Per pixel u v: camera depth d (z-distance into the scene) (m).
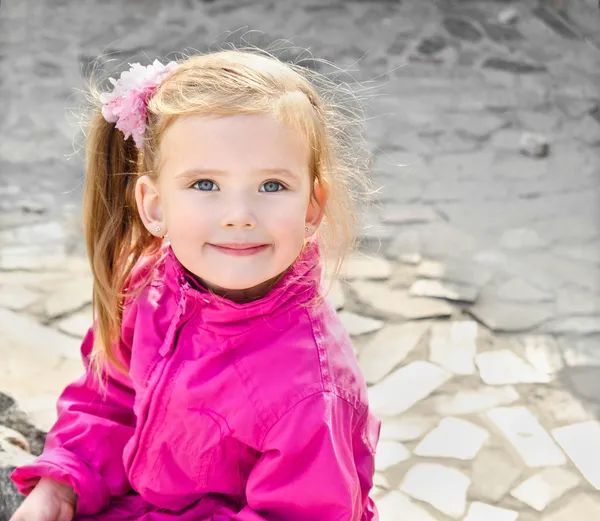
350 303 3.05
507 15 6.04
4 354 2.72
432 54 5.60
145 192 1.42
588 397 2.53
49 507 1.50
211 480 1.41
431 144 4.49
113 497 1.57
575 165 4.27
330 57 5.54
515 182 4.11
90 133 1.57
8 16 6.26
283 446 1.29
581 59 5.52
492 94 5.06
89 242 1.60
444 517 2.03
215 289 1.39
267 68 1.37
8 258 3.41
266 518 1.35
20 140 4.55
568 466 2.22
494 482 2.16
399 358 2.73
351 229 1.54
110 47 5.75
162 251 1.57
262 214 1.27
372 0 6.48
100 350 1.62
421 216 3.77
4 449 1.85
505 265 3.37
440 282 3.22
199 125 1.27
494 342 2.83
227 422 1.35
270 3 6.54
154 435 1.41
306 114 1.31
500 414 2.44
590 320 2.98
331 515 1.30
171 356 1.41
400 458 2.25
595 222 3.72
